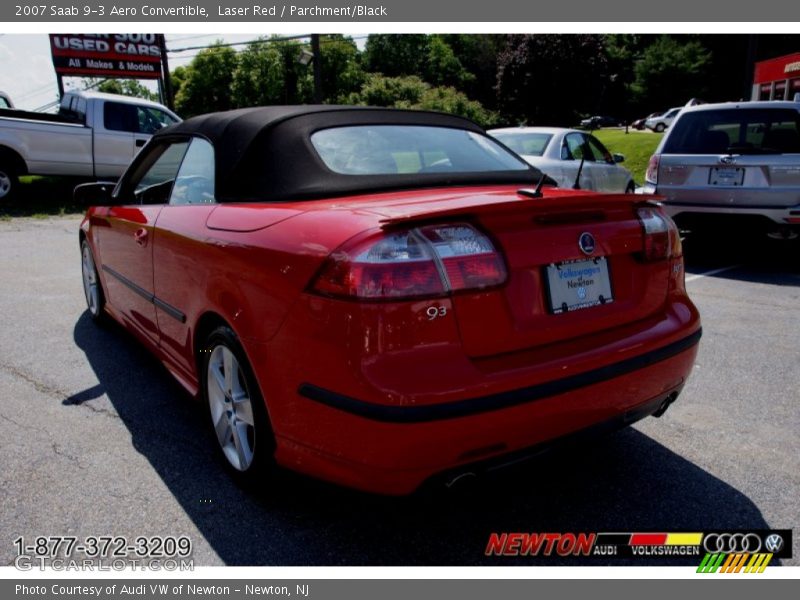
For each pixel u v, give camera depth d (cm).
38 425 328
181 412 345
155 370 405
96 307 486
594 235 235
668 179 708
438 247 200
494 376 202
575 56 5422
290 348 215
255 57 6831
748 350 436
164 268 316
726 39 6969
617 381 228
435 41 8556
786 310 533
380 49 8525
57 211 1212
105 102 1232
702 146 694
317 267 206
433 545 239
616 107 7506
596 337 234
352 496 267
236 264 243
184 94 7081
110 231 406
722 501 263
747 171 659
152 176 375
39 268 711
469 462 205
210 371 278
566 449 226
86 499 263
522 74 5531
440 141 322
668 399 262
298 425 218
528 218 220
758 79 2717
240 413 262
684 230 719
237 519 251
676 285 272
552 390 210
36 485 272
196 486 273
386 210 224
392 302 193
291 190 264
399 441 193
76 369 405
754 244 823
